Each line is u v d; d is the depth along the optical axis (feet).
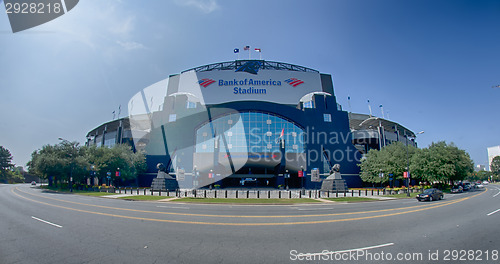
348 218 47.01
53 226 37.76
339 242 29.17
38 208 59.98
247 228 37.11
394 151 198.70
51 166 164.45
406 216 49.75
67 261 22.44
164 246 27.43
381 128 246.06
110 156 186.80
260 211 58.90
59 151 170.60
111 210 57.06
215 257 23.82
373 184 211.00
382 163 192.13
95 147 194.49
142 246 27.32
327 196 114.42
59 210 56.29
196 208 64.49
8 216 47.26
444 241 29.55
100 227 37.19
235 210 60.75
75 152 175.22
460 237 31.50
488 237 31.45
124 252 25.20
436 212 56.13
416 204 78.23
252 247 27.14
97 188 156.66
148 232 34.09
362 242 29.14
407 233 33.81
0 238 30.42
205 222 41.96
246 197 103.86
